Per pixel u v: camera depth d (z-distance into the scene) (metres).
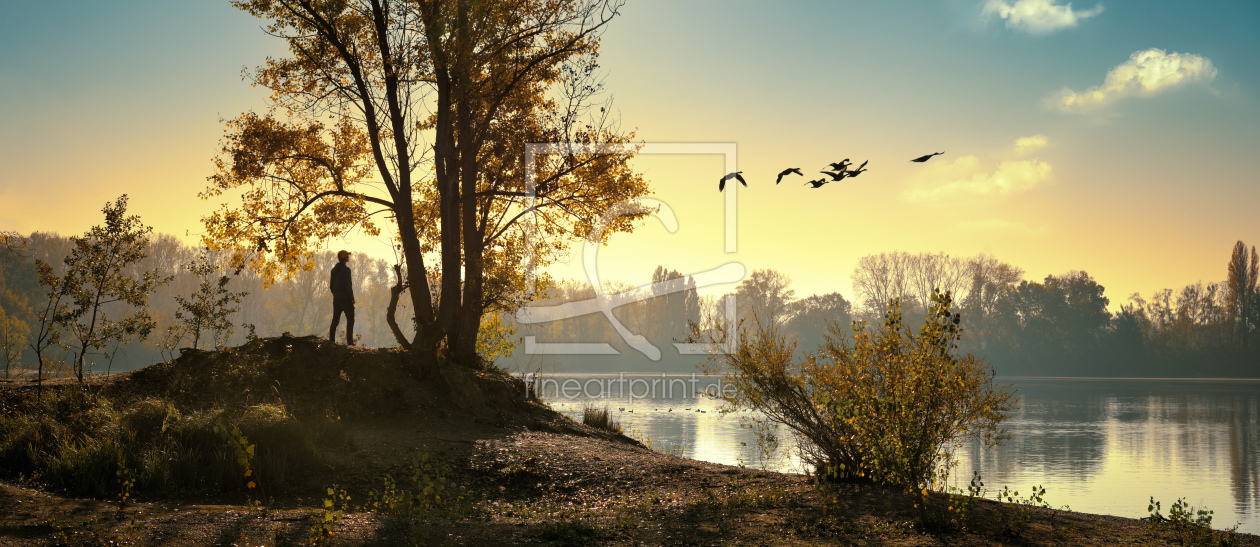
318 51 18.47
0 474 8.84
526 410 16.45
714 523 8.30
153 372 13.17
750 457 19.47
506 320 31.53
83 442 9.58
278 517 7.44
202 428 10.06
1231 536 7.79
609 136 21.42
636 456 12.69
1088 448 27.45
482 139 19.70
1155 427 35.88
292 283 90.25
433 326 17.75
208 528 6.81
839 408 9.53
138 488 8.78
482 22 17.56
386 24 17.80
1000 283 102.88
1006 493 9.92
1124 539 7.74
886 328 9.04
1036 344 103.62
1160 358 103.31
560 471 11.25
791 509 8.93
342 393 13.27
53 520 6.71
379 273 102.81
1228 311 105.00
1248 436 31.89
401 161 17.80
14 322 40.00
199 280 83.44
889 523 8.20
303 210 20.06
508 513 8.96
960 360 8.78
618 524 8.16
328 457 10.47
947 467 9.73
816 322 97.38
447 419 13.90
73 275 12.95
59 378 13.98
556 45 19.55
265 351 14.16
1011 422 38.50
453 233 19.33
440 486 8.73
